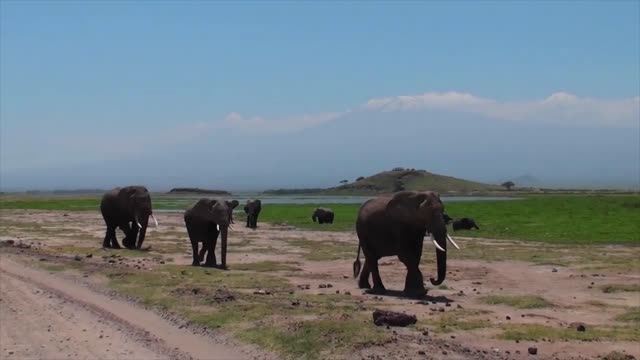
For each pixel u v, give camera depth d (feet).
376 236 62.54
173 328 46.52
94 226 154.71
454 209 222.89
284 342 40.16
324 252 98.43
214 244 83.35
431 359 36.06
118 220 104.53
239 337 42.65
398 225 60.95
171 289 59.41
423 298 58.75
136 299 56.54
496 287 66.64
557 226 145.79
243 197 613.93
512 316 50.62
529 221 162.50
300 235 131.23
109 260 86.12
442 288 65.62
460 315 49.88
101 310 53.21
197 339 43.34
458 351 38.01
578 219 164.14
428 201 59.41
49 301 57.47
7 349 41.98
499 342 41.32
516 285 68.08
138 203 102.94
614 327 46.68
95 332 46.21
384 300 57.11
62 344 43.14
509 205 240.53
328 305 52.39
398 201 61.11
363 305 53.62
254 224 156.25
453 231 140.56
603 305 56.24
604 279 71.82
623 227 139.13
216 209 81.41
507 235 129.59
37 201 367.04
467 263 85.40
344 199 504.43
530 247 105.91
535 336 42.88
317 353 37.76
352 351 37.22
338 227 155.53
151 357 39.81
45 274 72.49
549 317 50.52
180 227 151.33
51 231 138.72
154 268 76.95
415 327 44.19
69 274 71.72
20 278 70.13
